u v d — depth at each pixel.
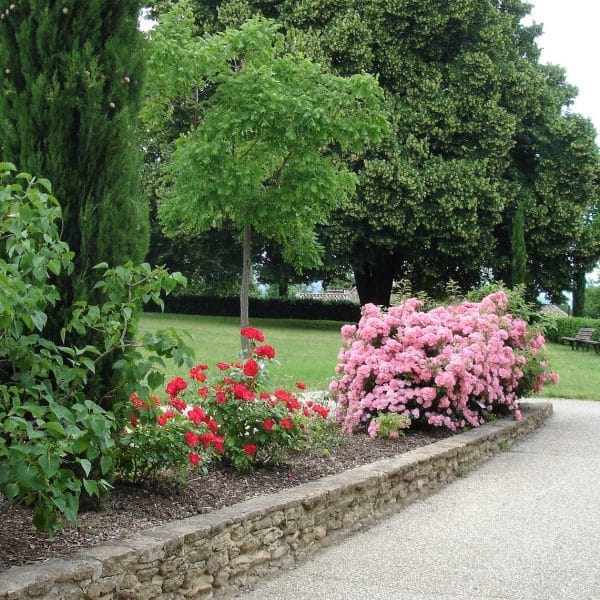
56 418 2.93
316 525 4.25
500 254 23.39
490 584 3.78
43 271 2.96
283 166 10.52
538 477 6.36
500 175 21.67
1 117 3.69
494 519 5.00
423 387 7.09
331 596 3.54
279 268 24.33
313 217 10.96
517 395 9.50
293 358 14.57
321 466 5.29
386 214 19.95
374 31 21.11
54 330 3.62
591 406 11.49
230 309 31.55
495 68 21.58
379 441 6.49
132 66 3.97
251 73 9.83
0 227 2.92
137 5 4.05
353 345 7.39
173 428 4.20
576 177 22.44
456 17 20.95
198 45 10.06
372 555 4.18
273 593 3.56
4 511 3.55
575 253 23.12
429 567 4.01
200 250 23.98
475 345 7.64
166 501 3.97
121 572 2.93
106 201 3.77
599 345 21.02
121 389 3.83
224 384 5.06
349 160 19.89
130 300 3.48
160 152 21.17
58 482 2.83
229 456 4.95
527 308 9.81
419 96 21.12
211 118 10.07
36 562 2.83
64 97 3.71
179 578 3.22
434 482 5.83
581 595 3.66
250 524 3.70
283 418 4.95
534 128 22.50
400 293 10.25
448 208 20.03
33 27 3.72
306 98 9.77
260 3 21.89
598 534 4.71
